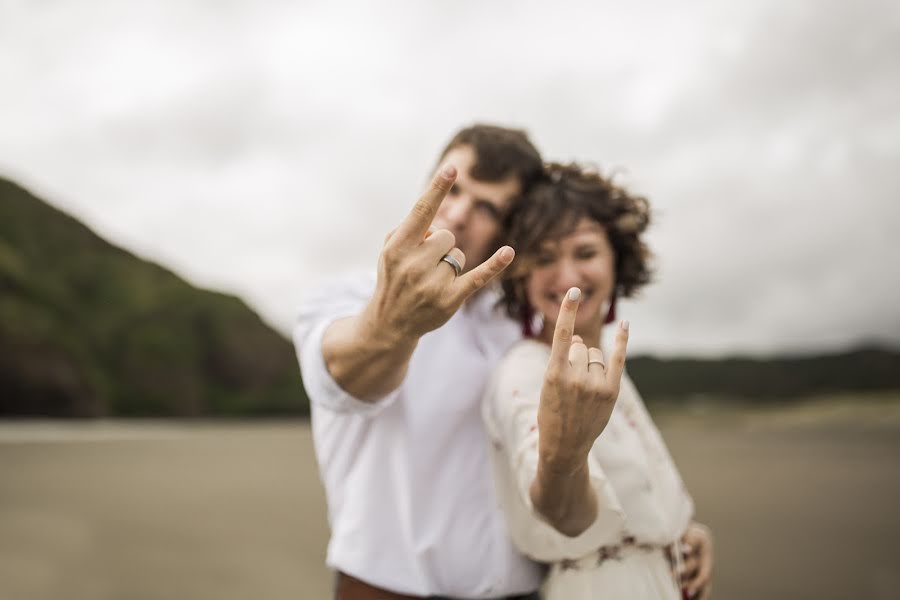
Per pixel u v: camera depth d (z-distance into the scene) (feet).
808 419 300.20
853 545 35.01
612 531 4.91
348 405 4.53
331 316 5.16
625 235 5.86
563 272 5.66
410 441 5.31
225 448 134.82
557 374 3.84
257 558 29.68
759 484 65.87
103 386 357.82
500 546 5.35
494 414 5.26
